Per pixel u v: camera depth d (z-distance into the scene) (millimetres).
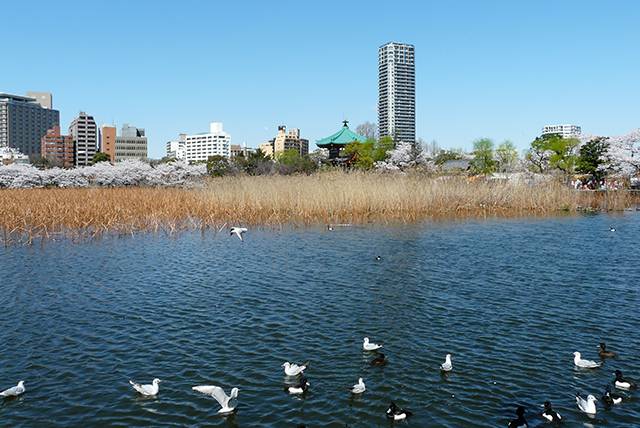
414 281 24438
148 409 12641
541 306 20422
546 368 14734
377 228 42188
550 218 50188
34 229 40219
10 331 18000
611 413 12297
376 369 14695
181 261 29281
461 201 54406
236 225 43594
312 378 14180
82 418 12250
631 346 16312
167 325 18500
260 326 18297
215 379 14211
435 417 12141
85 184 85125
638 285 23547
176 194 57781
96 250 32625
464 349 16109
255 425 11867
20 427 11875
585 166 81125
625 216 52062
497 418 12086
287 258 30000
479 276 25391
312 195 48188
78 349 16406
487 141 100312
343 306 20562
